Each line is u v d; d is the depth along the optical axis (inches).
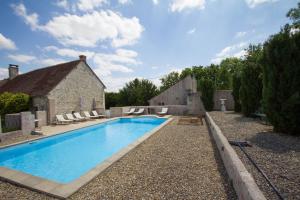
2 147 326.6
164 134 376.2
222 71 1640.0
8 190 165.9
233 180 150.9
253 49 900.0
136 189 155.2
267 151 204.1
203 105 743.1
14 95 645.9
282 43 282.7
